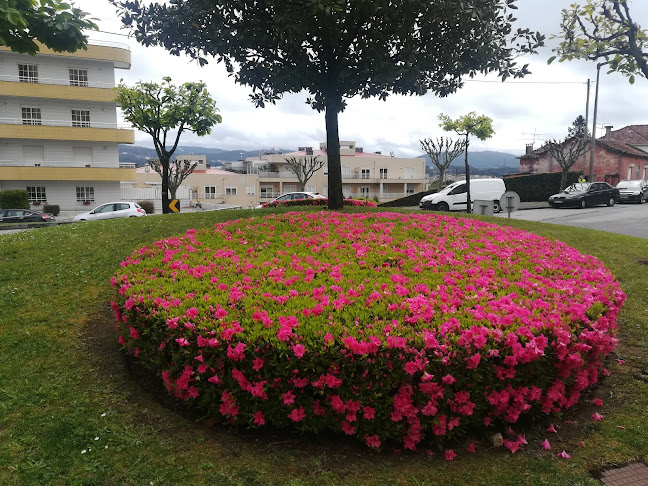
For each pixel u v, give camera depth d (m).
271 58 9.86
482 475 2.72
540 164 43.50
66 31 5.69
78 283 5.94
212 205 39.22
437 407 2.81
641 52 4.77
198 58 8.98
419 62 8.78
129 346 3.80
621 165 36.72
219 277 4.14
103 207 21.83
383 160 59.62
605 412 3.46
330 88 10.37
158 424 3.19
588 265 5.02
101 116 30.75
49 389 3.56
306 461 2.83
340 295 3.47
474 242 5.80
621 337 4.86
